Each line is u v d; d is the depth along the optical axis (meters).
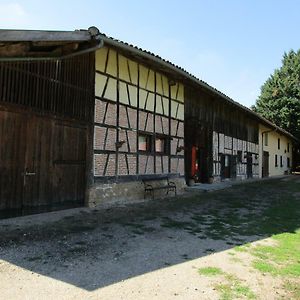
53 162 7.17
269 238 6.12
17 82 6.33
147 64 10.36
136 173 9.90
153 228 6.30
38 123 6.80
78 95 7.82
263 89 34.38
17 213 6.37
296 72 32.50
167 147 11.75
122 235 5.64
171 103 12.12
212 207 9.23
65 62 7.45
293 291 3.74
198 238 5.81
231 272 4.22
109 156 8.77
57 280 3.64
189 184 13.65
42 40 5.14
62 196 7.40
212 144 15.72
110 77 8.91
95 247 4.88
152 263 4.36
